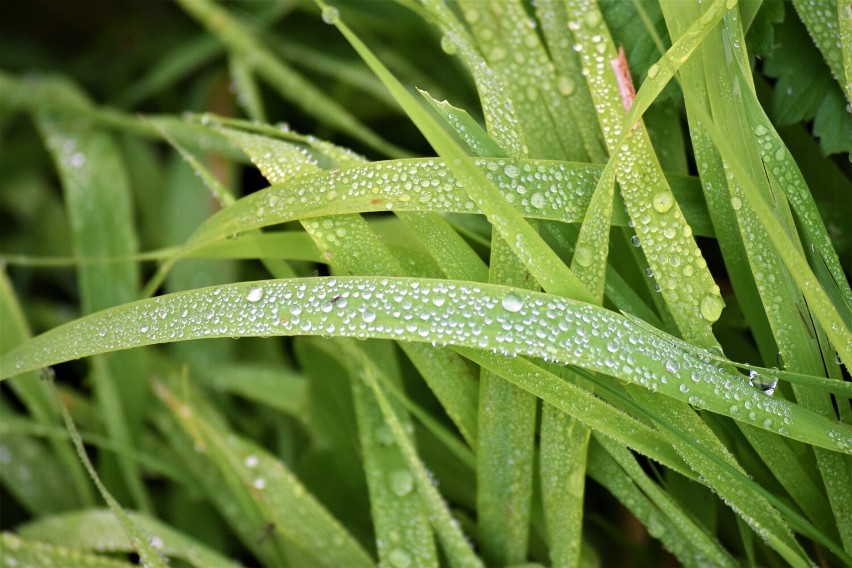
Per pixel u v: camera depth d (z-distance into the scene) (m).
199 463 0.38
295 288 0.32
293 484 0.35
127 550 0.36
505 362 0.32
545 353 0.31
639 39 0.34
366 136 0.40
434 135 0.31
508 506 0.34
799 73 0.34
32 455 0.39
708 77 0.33
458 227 0.34
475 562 0.34
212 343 0.41
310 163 0.33
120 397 0.39
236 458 0.36
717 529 0.35
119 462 0.38
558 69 0.34
